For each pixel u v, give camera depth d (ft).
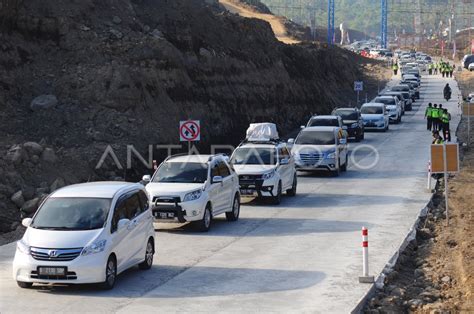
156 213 152.15
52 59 252.42
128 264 115.34
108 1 293.64
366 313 100.53
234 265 126.52
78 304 101.60
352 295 106.83
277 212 182.39
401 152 306.55
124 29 280.72
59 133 223.71
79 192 116.67
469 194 210.38
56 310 98.53
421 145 328.08
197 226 155.94
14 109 229.45
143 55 264.72
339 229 159.02
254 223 167.53
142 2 316.60
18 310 98.32
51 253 105.70
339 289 110.22
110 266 109.40
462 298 111.04
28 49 251.39
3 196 171.01
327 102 461.78
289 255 134.41
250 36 375.45
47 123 226.58
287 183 201.87
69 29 261.24
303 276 118.52
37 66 247.91
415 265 132.87
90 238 107.34
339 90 568.41
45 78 244.42
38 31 257.96
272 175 191.01
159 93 260.21
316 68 485.97
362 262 128.06
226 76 322.96
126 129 233.96
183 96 276.00
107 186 120.47
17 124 222.89
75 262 105.09
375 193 211.41
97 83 242.99
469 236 152.56
